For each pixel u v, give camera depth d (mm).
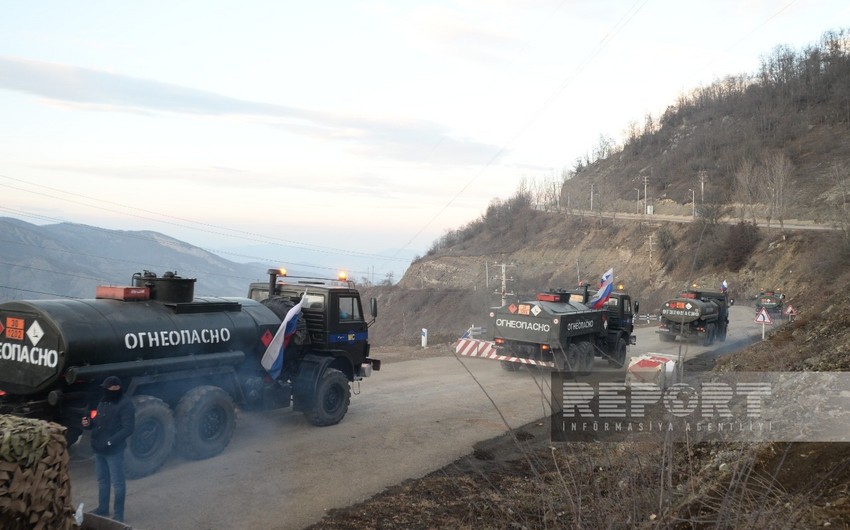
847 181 78438
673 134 155500
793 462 5824
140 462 7680
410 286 113188
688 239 76250
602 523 4191
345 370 11633
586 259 92938
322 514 6793
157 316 8352
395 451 9422
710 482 5422
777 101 131625
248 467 8383
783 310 32656
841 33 136875
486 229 135875
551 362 16141
